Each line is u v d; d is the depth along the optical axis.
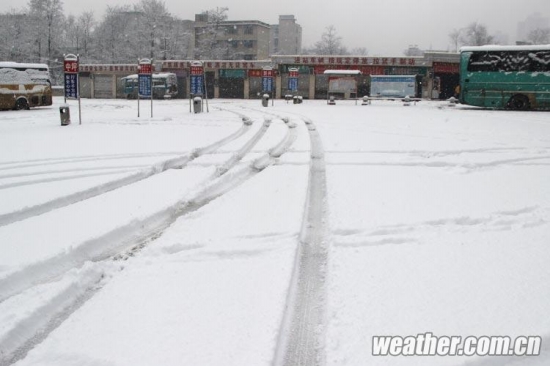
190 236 6.07
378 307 4.20
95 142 14.77
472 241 5.79
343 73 51.50
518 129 18.73
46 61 67.75
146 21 74.38
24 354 3.75
